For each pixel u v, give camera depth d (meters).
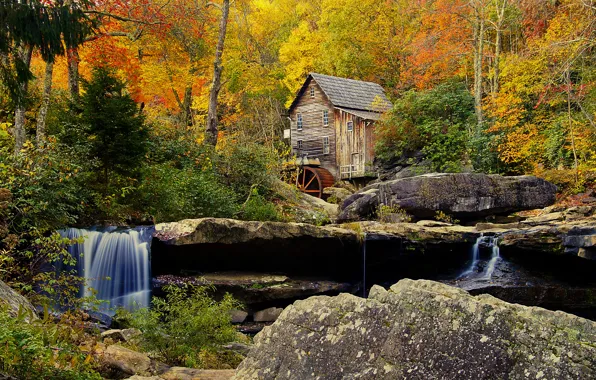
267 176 21.39
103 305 11.28
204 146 20.58
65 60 19.42
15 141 13.02
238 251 12.98
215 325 7.66
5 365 4.24
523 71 23.17
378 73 40.75
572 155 23.23
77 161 12.95
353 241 14.31
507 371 2.66
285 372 3.49
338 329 3.36
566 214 16.62
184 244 12.12
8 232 9.39
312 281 13.82
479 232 15.69
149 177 15.29
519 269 14.81
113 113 13.80
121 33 18.48
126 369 5.71
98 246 11.53
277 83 38.53
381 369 3.02
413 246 15.22
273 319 12.65
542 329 2.69
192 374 5.92
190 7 23.48
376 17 39.50
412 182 19.23
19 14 8.79
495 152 25.09
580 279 14.45
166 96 24.92
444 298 2.98
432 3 31.69
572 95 21.88
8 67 9.79
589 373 2.50
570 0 23.20
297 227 13.41
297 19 44.59
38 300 8.11
